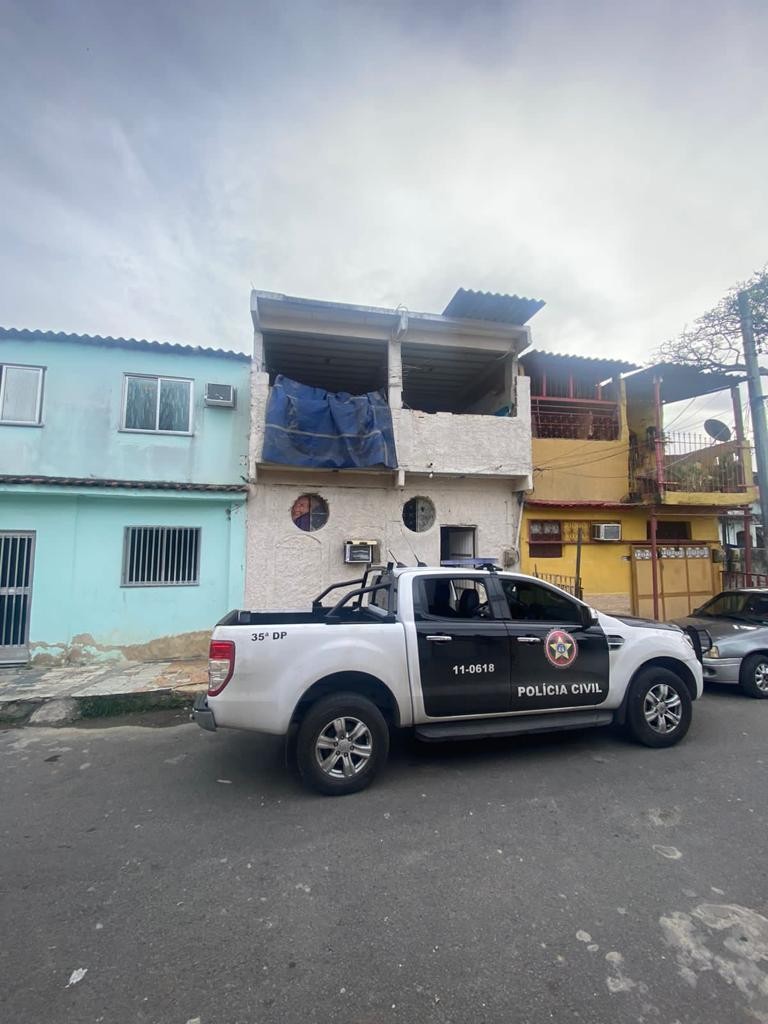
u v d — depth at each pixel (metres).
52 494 8.68
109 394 9.29
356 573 10.02
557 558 11.35
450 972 2.30
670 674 5.15
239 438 9.79
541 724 4.70
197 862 3.20
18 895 2.87
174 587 9.24
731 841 3.38
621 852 3.26
